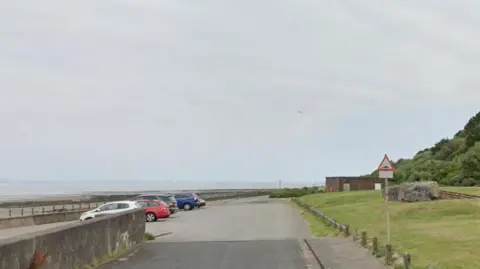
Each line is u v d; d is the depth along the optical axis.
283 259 15.44
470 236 17.28
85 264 13.45
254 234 24.98
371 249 16.23
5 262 8.89
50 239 11.09
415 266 12.59
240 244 19.44
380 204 35.25
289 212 44.69
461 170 54.84
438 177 58.66
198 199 53.00
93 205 56.25
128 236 18.19
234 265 14.30
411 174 65.25
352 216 29.77
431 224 22.45
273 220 34.94
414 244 16.30
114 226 16.41
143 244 19.55
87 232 13.68
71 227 12.51
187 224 32.09
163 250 17.64
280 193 91.38
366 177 79.75
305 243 19.39
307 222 32.69
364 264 13.98
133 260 15.24
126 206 32.47
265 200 77.88
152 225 31.41
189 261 15.06
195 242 20.27
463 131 82.75
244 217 38.47
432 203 30.28
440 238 17.25
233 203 67.00
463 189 40.06
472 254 13.74
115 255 16.17
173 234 25.20
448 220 24.25
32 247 10.12
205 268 13.82
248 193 99.50
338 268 13.43
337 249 17.03
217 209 51.50
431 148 86.44
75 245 12.72
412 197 36.22
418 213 27.59
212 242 20.23
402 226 22.30
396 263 13.29
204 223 32.88
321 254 15.93
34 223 36.28
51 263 11.09
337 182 79.62
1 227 32.19
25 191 199.88
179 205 50.59
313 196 63.50
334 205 43.16
